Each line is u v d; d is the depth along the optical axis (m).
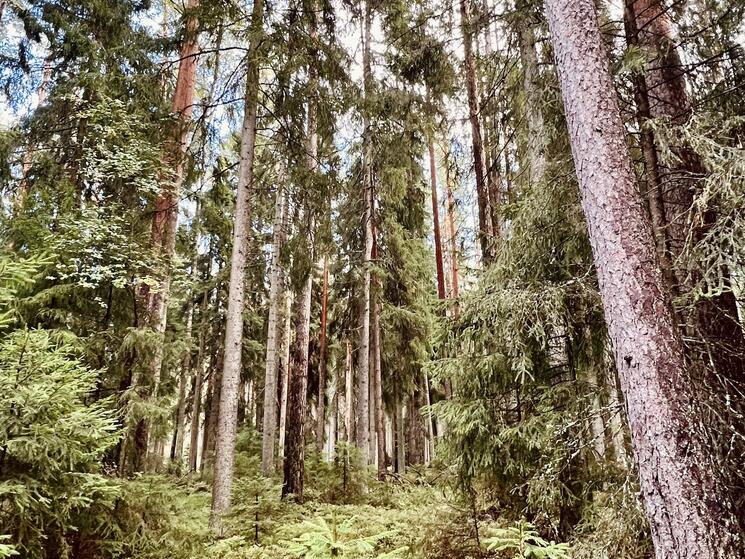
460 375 5.41
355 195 12.92
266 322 19.42
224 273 16.72
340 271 13.62
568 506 4.48
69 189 7.92
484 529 4.91
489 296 5.12
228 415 7.50
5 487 3.44
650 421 3.10
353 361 19.33
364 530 6.47
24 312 6.43
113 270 7.70
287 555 5.41
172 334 8.60
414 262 14.10
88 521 4.51
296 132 9.64
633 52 4.24
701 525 2.85
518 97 7.55
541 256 5.22
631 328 3.26
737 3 4.48
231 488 7.26
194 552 5.38
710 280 3.40
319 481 11.03
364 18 10.45
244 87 9.09
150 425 7.66
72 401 4.25
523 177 7.01
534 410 5.12
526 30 6.72
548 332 5.01
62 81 10.30
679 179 4.07
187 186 9.81
